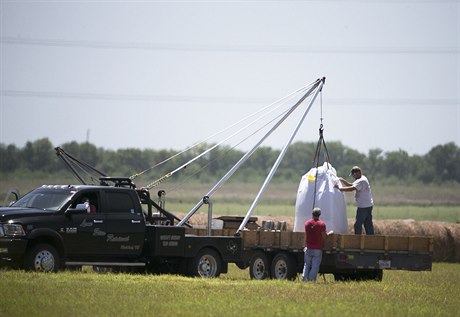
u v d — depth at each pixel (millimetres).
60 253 73438
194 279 74562
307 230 76250
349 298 64125
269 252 82625
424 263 78250
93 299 58344
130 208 77375
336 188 83125
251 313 54719
